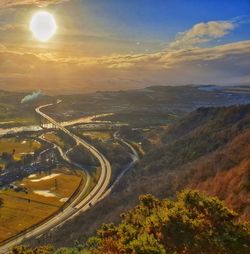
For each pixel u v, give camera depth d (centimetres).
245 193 5366
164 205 2931
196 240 2308
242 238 2345
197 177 8900
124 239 2592
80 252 3591
